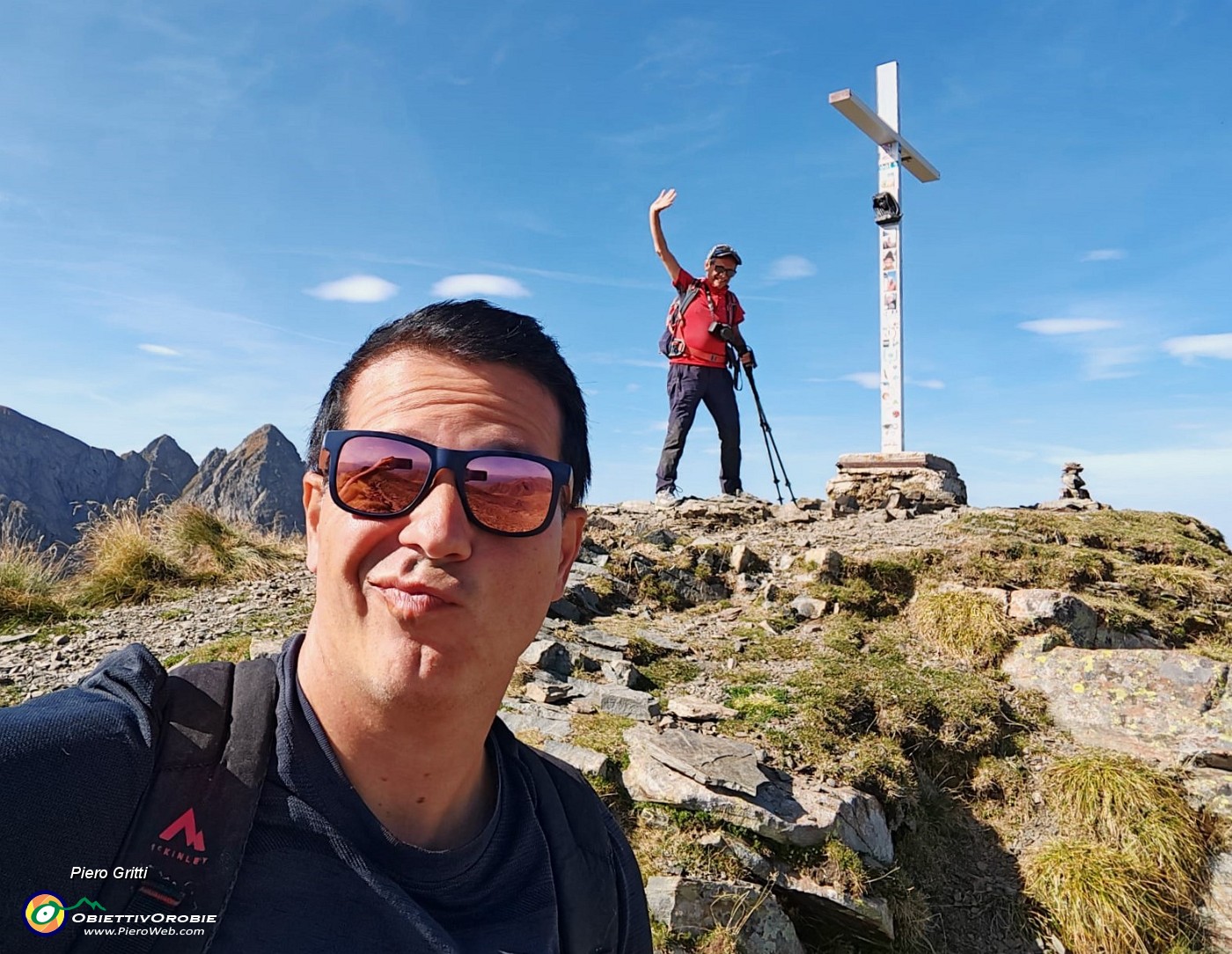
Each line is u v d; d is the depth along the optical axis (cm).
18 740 64
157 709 72
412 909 74
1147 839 297
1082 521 566
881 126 674
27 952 61
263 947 67
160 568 504
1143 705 357
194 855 67
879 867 266
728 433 643
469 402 82
